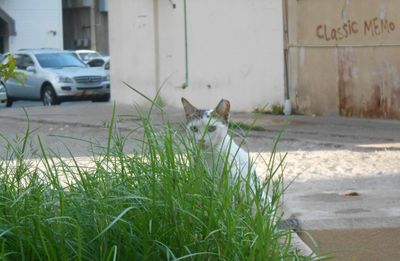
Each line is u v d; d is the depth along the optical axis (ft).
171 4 68.59
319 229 23.03
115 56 75.00
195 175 16.26
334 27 57.06
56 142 46.14
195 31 66.90
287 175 34.09
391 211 24.90
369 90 55.11
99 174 16.85
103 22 167.32
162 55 70.23
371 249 23.06
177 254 15.06
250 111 63.10
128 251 14.90
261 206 17.54
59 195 15.69
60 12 154.81
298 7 59.47
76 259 14.42
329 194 28.48
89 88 89.40
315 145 45.01
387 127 50.57
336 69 57.21
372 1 54.29
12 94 92.84
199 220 15.21
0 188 16.71
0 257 13.70
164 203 15.47
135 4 71.72
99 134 52.03
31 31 152.66
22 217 14.83
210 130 23.12
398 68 53.01
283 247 16.74
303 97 59.77
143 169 16.46
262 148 44.14
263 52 62.13
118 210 15.31
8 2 149.89
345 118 56.13
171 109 67.10
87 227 15.08
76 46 169.89
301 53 59.62
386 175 33.83
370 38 54.65
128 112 65.46
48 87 89.56
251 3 62.64
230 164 18.49
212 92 65.92
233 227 15.30
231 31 64.18
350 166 36.76
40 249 14.55
